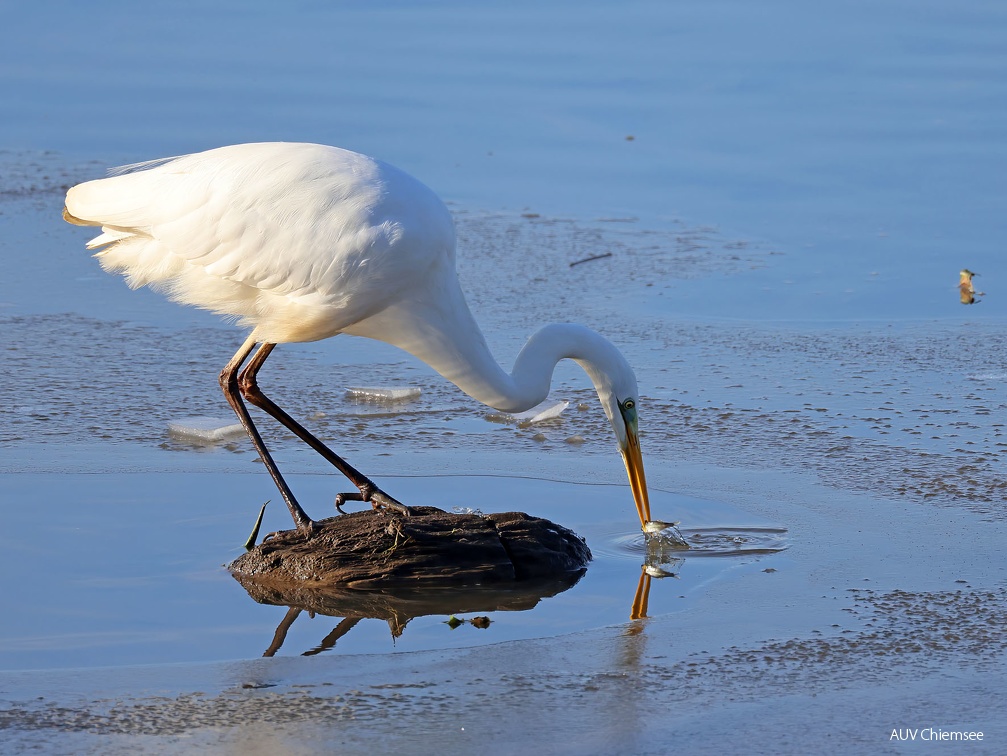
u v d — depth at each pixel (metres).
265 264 10.81
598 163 24.06
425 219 10.90
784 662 8.72
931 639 9.06
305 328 11.24
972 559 10.52
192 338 16.94
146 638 9.28
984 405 14.41
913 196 22.33
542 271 19.41
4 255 19.75
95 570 10.41
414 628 9.51
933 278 19.03
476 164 23.97
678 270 19.48
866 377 15.42
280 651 9.08
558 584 10.34
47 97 27.23
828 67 28.33
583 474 12.67
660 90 27.31
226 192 10.77
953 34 30.12
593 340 11.63
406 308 11.16
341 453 13.14
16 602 9.80
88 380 15.16
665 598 9.96
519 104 26.62
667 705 8.13
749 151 24.50
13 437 13.22
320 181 10.79
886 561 10.52
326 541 10.57
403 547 10.47
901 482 12.23
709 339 16.83
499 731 7.81
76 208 11.26
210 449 13.20
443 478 12.51
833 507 11.70
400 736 7.75
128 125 25.53
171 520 11.42
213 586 10.24
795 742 7.69
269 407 11.56
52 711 8.06
